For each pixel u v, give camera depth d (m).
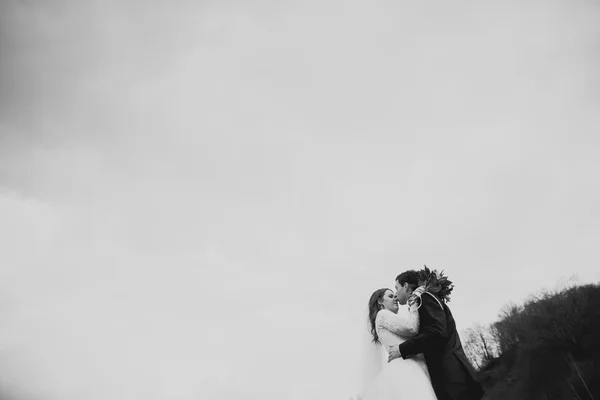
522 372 53.91
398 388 4.44
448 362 4.54
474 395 4.42
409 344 4.56
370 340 5.52
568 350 51.41
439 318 4.64
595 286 56.72
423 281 5.12
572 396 45.12
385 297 5.45
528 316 63.62
